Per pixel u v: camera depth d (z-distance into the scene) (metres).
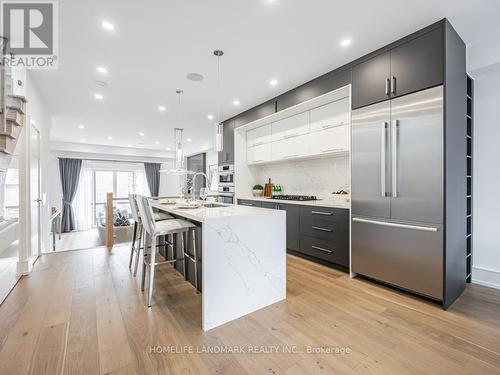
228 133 5.13
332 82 3.00
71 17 2.04
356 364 1.45
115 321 1.89
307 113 3.62
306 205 3.36
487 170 2.55
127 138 7.16
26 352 1.53
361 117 2.66
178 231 2.32
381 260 2.48
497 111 2.49
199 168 9.19
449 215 2.10
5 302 2.20
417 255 2.21
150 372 1.38
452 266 2.16
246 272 2.02
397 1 1.89
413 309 2.08
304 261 3.36
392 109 2.38
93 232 7.89
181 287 2.52
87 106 4.32
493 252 2.53
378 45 2.46
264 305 2.13
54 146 7.53
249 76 3.18
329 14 2.03
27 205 2.93
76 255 3.71
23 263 2.88
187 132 6.45
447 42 2.09
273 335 1.73
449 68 2.12
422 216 2.18
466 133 2.45
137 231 3.42
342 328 1.81
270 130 4.35
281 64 2.86
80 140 7.43
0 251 2.31
